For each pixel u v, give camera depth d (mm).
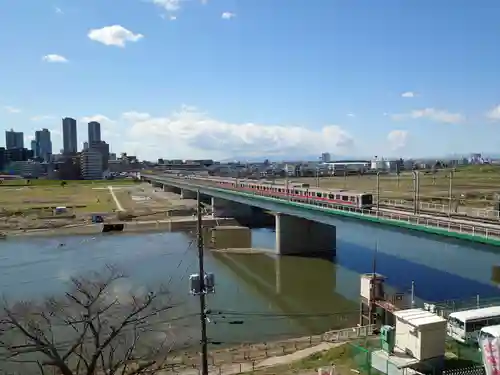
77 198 173500
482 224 45281
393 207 67500
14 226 110000
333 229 81750
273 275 66375
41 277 63031
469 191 127438
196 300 51562
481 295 48656
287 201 77500
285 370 30234
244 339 41250
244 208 123375
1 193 195625
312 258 77250
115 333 19562
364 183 175625
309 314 48625
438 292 50875
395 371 26672
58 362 17375
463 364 27734
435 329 27531
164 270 67375
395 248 71812
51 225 111000
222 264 73500
